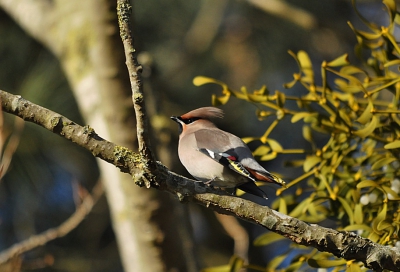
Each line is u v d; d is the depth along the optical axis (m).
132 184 10.02
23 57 13.71
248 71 16.42
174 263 10.11
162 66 15.98
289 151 9.42
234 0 16.47
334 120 9.21
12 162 13.06
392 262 6.92
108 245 17.28
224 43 16.56
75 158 14.63
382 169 9.16
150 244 10.02
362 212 8.62
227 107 16.25
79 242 16.86
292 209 9.27
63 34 10.54
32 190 14.45
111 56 10.16
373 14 17.25
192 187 7.33
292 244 8.87
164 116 11.27
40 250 16.05
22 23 11.12
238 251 12.66
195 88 16.23
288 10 15.41
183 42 16.22
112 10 10.26
